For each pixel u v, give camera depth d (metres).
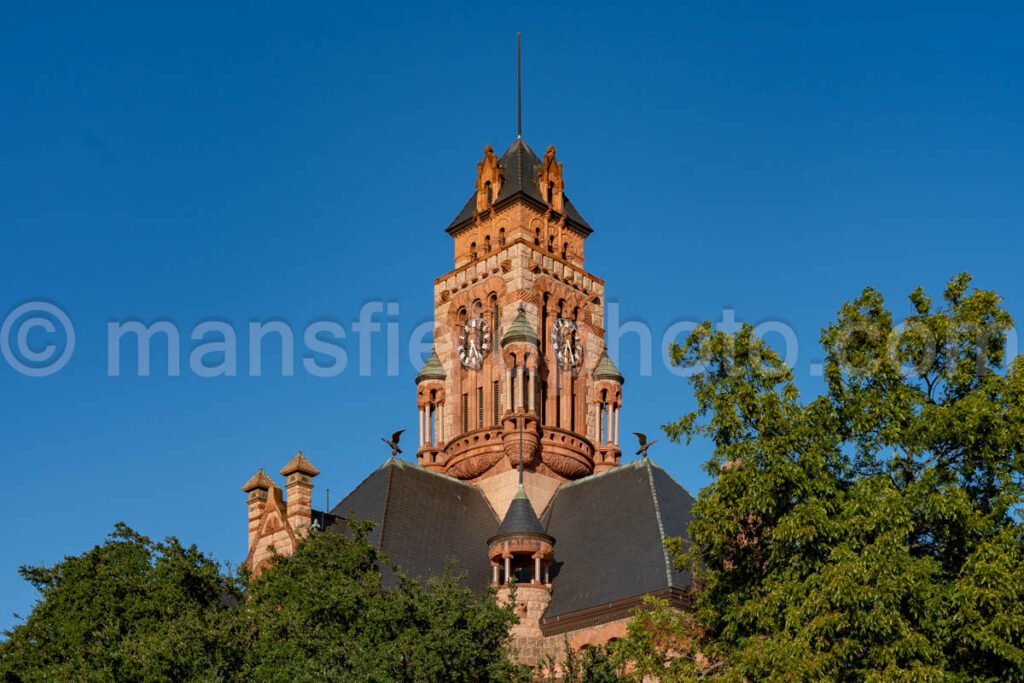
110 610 86.50
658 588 97.06
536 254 125.25
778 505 70.69
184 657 74.31
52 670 81.06
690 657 75.00
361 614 78.12
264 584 87.06
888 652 63.81
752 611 68.44
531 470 117.25
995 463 69.12
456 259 131.12
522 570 107.75
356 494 111.81
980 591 64.31
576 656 81.50
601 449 123.94
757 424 73.00
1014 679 64.31
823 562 67.31
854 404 72.19
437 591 78.25
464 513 113.31
